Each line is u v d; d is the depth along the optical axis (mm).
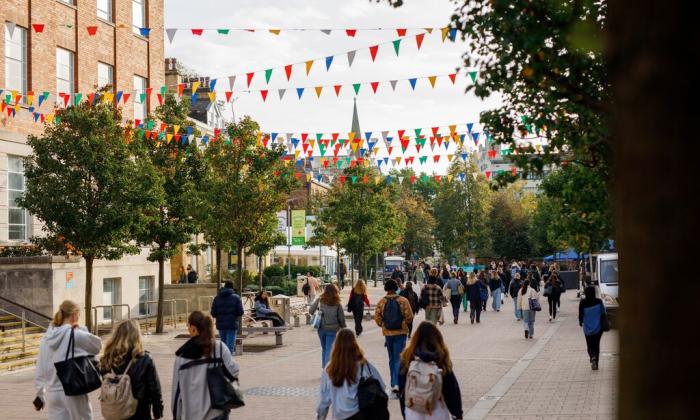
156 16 36000
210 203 26609
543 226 80000
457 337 24750
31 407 13078
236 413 12109
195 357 7719
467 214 90875
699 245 2086
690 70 2111
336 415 7609
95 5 31359
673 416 2092
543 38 6301
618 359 2266
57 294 24250
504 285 49406
